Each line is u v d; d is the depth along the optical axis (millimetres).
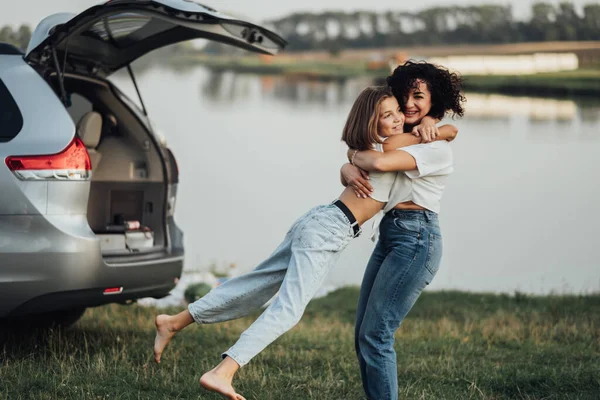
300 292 3643
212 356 5344
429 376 5012
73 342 5457
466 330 6973
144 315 6984
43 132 4672
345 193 3811
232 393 3508
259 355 5391
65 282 4633
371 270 3941
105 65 5691
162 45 5582
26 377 4387
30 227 4555
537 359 5641
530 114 32312
